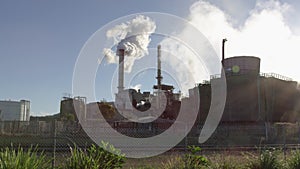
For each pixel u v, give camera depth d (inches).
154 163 336.8
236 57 1472.7
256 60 1475.1
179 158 292.0
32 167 196.2
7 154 199.8
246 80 1429.6
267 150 330.6
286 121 1494.8
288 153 388.2
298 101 1590.8
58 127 475.2
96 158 231.6
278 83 1531.7
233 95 1422.2
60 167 233.0
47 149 363.6
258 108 1422.2
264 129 917.2
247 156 334.6
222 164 296.0
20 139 509.7
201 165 281.4
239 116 1390.3
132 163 338.6
